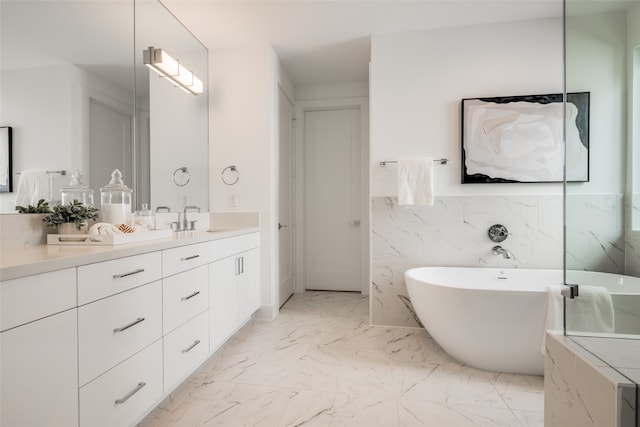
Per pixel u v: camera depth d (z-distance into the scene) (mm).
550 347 994
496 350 1900
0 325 820
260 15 2408
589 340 877
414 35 2672
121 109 1951
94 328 1108
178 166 2514
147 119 2186
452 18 2496
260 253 2850
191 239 1729
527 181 2514
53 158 1531
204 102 2857
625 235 862
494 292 1837
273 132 2926
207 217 2865
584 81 976
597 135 936
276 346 2316
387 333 2564
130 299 1282
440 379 1857
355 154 3834
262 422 1474
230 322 2229
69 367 1010
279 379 1859
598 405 765
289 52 2986
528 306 1805
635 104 888
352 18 2475
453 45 2629
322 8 2336
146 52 2139
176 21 2449
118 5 1916
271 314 2865
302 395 1694
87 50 1711
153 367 1415
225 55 2881
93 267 1105
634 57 902
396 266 2721
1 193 1339
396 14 2430
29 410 890
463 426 1448
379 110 2730
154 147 2242
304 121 3885
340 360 2096
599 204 924
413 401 1640
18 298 861
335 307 3256
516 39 2549
